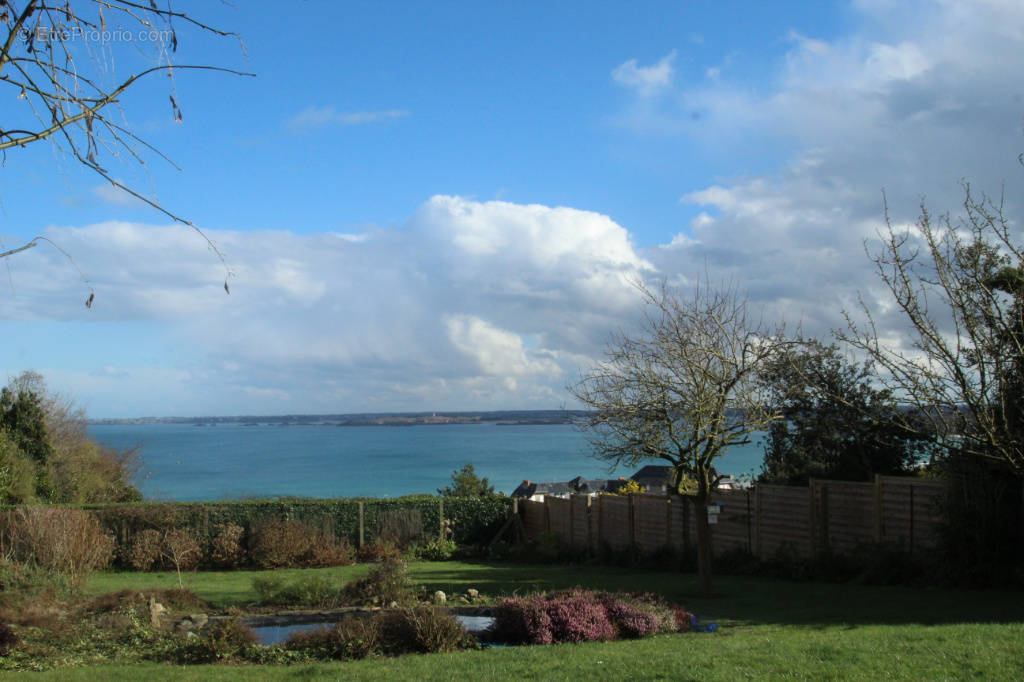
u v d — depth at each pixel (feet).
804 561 61.57
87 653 35.58
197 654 34.30
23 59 13.79
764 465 79.05
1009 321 39.88
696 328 50.67
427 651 34.86
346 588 51.29
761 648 30.12
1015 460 39.17
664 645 32.78
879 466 70.28
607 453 53.16
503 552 89.92
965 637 29.86
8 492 94.22
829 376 68.08
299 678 28.60
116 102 14.51
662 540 75.77
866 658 27.02
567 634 36.19
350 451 511.81
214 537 84.69
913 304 38.60
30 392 111.34
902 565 53.78
